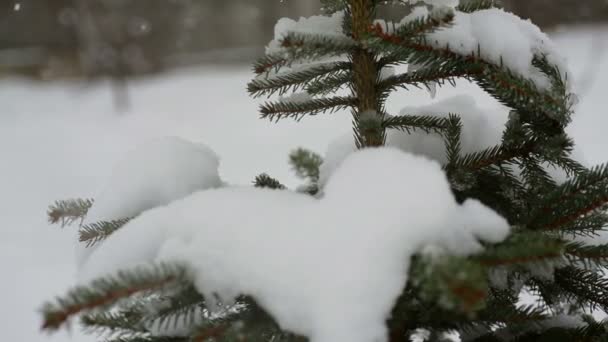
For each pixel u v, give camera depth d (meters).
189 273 0.78
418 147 0.91
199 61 10.80
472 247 0.76
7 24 10.87
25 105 8.22
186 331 0.82
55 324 0.74
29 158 5.30
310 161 0.90
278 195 0.81
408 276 0.75
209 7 11.38
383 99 0.91
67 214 0.94
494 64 0.84
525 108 0.86
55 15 10.90
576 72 5.18
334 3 0.91
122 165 0.88
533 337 0.87
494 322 0.81
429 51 0.84
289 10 7.49
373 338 0.74
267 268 0.77
